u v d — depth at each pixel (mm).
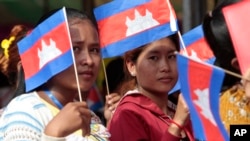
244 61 4531
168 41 6477
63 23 5590
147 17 6527
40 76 5688
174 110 6750
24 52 5797
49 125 5148
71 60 5570
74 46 5656
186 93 4629
